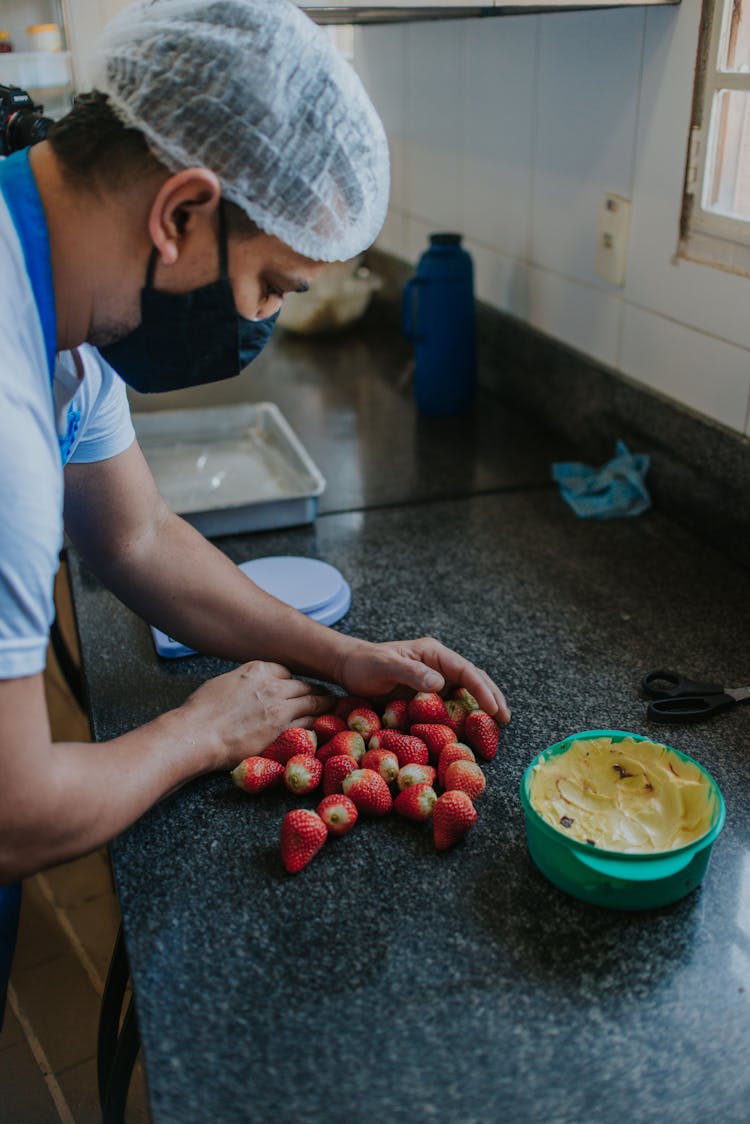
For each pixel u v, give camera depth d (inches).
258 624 42.2
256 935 31.5
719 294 52.8
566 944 31.0
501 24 69.0
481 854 34.6
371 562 54.9
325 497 63.1
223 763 37.2
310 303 91.0
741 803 36.6
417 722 39.4
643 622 48.8
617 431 63.8
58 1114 55.6
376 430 73.5
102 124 29.9
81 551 42.3
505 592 51.8
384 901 32.7
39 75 63.7
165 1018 28.7
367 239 35.1
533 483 64.7
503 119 71.3
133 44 30.4
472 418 75.7
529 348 73.2
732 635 47.6
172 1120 25.9
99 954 66.6
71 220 30.3
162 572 41.8
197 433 70.7
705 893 32.9
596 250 63.0
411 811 35.6
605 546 56.7
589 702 42.5
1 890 37.5
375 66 92.4
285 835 33.7
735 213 51.9
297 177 31.0
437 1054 27.6
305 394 81.0
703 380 55.4
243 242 31.8
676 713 40.8
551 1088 26.6
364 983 29.8
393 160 92.7
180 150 29.6
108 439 39.6
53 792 30.2
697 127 52.0
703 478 56.0
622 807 35.1
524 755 39.2
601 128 60.1
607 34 57.8
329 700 40.8
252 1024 28.5
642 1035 28.1
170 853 34.9
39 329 30.0
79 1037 60.4
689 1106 26.2
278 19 30.8
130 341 33.7
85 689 44.6
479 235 78.7
